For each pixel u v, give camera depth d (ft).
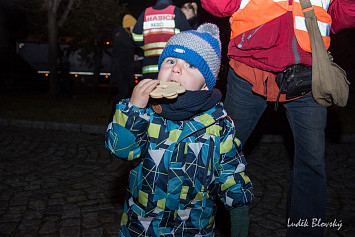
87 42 51.57
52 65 40.60
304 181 6.86
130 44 15.88
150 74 12.69
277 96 6.73
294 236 7.07
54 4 39.99
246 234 4.89
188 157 4.51
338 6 6.57
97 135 19.94
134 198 4.62
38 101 34.32
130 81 16.25
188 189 4.50
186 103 4.29
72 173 13.02
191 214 4.56
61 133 20.25
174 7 12.30
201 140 4.58
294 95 6.49
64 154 15.67
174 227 4.55
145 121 4.20
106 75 64.64
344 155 16.37
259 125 21.83
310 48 6.22
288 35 6.28
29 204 10.04
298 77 6.34
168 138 4.52
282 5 6.24
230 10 6.66
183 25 12.37
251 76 6.77
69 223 8.93
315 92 6.26
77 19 47.39
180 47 4.55
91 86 65.26
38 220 9.05
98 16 46.32
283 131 20.16
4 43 55.16
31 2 47.16
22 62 54.80
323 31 6.39
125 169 13.61
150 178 4.48
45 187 11.47
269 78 6.70
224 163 4.80
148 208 4.48
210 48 4.69
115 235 8.40
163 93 3.87
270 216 9.70
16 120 22.11
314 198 6.82
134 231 4.57
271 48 6.34
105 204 10.20
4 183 11.72
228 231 8.50
